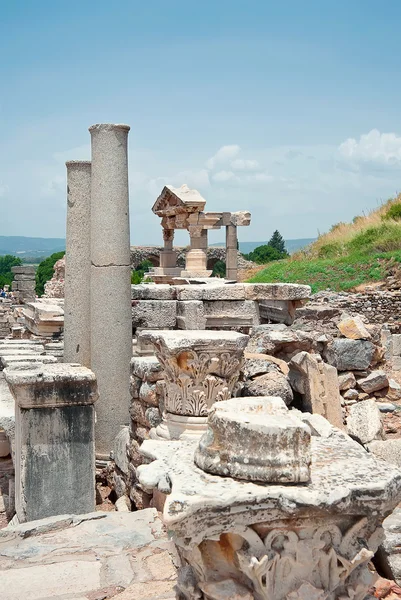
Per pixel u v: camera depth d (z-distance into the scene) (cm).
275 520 330
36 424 735
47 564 563
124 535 620
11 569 556
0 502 838
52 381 734
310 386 820
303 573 337
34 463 734
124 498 806
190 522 320
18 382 723
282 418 353
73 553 586
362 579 351
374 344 981
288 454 337
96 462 912
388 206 3588
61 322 1384
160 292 1089
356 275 2722
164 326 1080
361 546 341
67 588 519
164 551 584
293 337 937
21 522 732
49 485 739
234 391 801
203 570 342
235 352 668
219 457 351
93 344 923
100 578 536
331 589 342
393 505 343
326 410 818
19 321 2370
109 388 915
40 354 1027
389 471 353
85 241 966
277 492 325
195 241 2622
